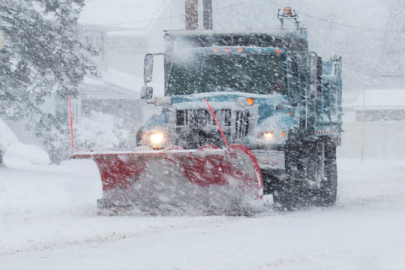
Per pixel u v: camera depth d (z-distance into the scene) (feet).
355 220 63.87
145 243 49.85
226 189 68.39
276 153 73.72
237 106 75.10
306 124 81.97
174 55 85.46
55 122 178.70
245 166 66.69
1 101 154.10
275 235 52.54
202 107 76.07
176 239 51.62
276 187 75.10
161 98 78.74
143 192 71.31
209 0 166.09
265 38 87.30
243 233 54.39
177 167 68.44
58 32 159.43
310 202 86.07
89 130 225.97
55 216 70.38
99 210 71.61
